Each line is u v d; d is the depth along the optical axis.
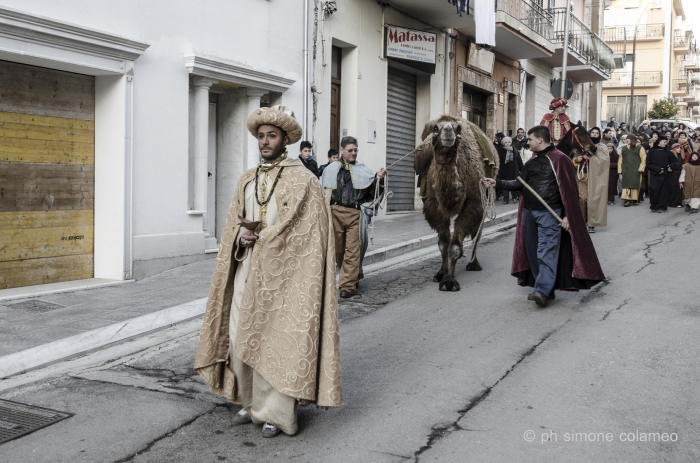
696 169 16.25
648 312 7.02
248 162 11.33
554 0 25.27
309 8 12.53
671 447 3.98
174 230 9.77
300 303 4.05
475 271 9.55
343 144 8.05
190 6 9.93
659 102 52.78
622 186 18.14
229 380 4.32
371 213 8.14
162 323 6.88
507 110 22.66
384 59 15.45
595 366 5.39
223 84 10.84
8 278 8.16
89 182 9.02
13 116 8.09
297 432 4.28
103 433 4.29
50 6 7.96
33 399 4.89
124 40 8.61
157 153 9.45
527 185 7.21
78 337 6.23
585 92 32.59
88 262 9.05
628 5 58.59
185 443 4.13
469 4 16.45
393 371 5.40
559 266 7.29
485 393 4.88
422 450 3.99
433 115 17.69
